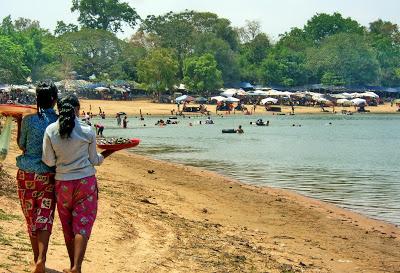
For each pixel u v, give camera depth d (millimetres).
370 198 23766
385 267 13172
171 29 160500
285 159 41531
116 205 15875
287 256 13219
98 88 135500
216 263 11234
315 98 152625
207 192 23406
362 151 50750
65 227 8227
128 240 11898
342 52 172000
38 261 8102
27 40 138125
